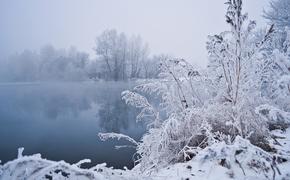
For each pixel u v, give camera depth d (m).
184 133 4.02
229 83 3.87
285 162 2.93
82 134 13.98
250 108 3.70
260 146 3.53
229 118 3.82
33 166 2.16
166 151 3.83
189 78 4.40
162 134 3.60
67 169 2.24
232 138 3.62
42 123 17.14
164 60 4.34
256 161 2.84
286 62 4.01
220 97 4.07
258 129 3.67
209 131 3.59
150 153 3.79
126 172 2.82
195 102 4.51
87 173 2.28
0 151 11.38
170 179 2.86
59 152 11.07
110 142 12.10
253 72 3.88
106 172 2.59
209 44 3.83
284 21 9.99
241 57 3.69
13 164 2.10
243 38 3.65
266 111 4.23
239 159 2.94
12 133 14.59
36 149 11.62
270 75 4.43
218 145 2.94
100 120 17.03
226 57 3.83
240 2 3.52
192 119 4.10
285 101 4.25
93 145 11.75
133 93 4.45
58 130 15.08
